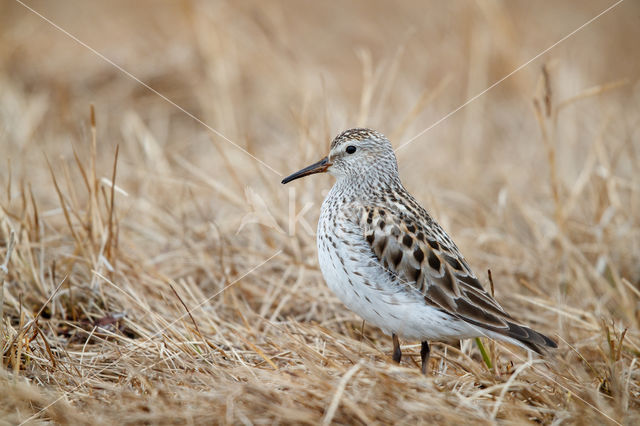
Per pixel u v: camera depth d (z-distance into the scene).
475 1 20.16
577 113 17.62
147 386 8.07
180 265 12.05
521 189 15.51
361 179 9.71
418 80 19.73
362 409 7.44
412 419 7.43
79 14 22.62
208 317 10.41
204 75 19.14
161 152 15.47
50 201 14.05
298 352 8.70
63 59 19.66
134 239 12.76
